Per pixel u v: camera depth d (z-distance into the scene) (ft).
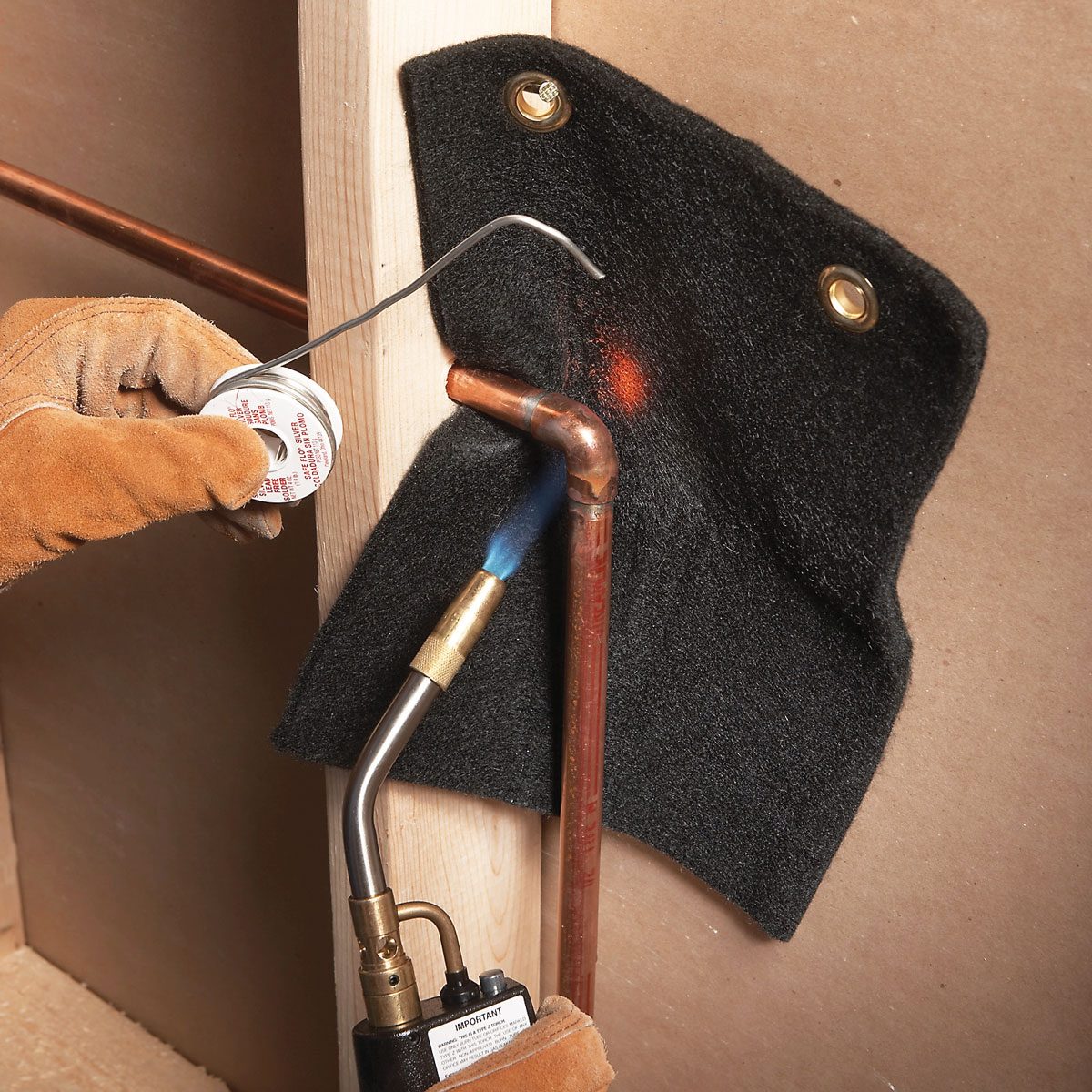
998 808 1.83
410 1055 1.89
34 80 2.77
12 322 1.93
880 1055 2.14
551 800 2.21
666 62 1.78
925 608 1.81
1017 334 1.59
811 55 1.64
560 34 1.89
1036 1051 1.93
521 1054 1.85
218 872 3.51
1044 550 1.66
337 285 1.84
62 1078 3.86
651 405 1.92
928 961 2.01
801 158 1.70
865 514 1.69
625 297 1.84
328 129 1.74
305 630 2.86
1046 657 1.70
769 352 1.69
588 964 2.21
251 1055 3.75
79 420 1.76
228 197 2.51
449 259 1.67
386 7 1.62
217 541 2.96
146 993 4.02
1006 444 1.65
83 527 1.78
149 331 1.88
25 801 4.10
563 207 1.81
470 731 2.09
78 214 2.31
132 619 3.31
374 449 1.91
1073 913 1.80
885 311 1.52
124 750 3.59
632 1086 2.62
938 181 1.58
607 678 2.05
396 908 1.92
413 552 1.97
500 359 1.91
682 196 1.66
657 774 2.12
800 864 1.98
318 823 3.11
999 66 1.48
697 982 2.38
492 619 2.03
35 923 4.34
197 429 1.71
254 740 3.16
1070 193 1.48
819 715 1.90
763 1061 2.33
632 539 2.02
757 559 1.89
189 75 2.45
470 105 1.70
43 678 3.73
